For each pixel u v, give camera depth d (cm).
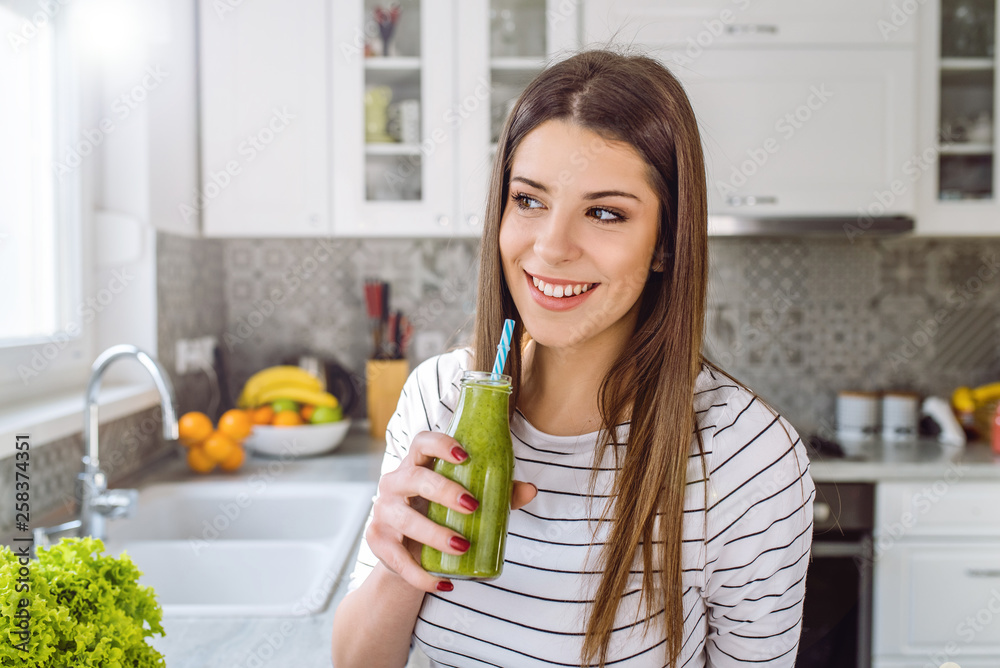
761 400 79
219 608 113
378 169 223
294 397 213
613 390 77
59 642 68
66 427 142
